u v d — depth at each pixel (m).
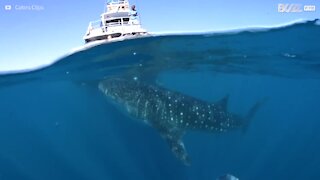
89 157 20.92
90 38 10.87
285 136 26.27
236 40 12.27
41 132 19.47
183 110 7.41
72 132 19.94
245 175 25.20
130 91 8.20
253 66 15.50
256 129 25.06
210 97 20.88
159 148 19.00
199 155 22.23
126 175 21.06
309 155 25.83
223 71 16.19
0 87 14.20
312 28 12.26
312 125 27.08
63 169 20.88
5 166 18.70
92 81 14.76
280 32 12.12
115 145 19.89
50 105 17.62
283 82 19.30
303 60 14.77
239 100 22.86
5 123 18.00
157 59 13.17
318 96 23.12
